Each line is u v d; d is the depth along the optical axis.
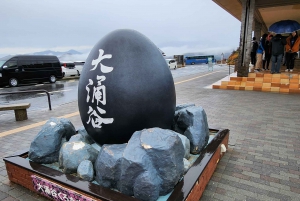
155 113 3.23
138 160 2.43
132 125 3.17
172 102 3.48
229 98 9.41
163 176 2.52
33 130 6.09
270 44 11.97
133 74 3.10
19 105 7.04
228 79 13.12
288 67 11.92
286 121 6.16
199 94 10.55
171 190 2.62
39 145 3.40
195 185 2.74
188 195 2.51
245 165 3.85
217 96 9.91
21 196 3.16
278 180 3.39
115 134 3.25
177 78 18.89
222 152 4.08
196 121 3.79
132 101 3.07
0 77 15.74
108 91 3.11
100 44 3.43
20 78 16.72
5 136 5.64
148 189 2.41
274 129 5.55
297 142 4.75
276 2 11.61
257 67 12.91
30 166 3.19
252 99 9.10
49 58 18.45
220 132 4.32
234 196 3.06
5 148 4.89
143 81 3.12
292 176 3.49
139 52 3.22
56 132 3.52
